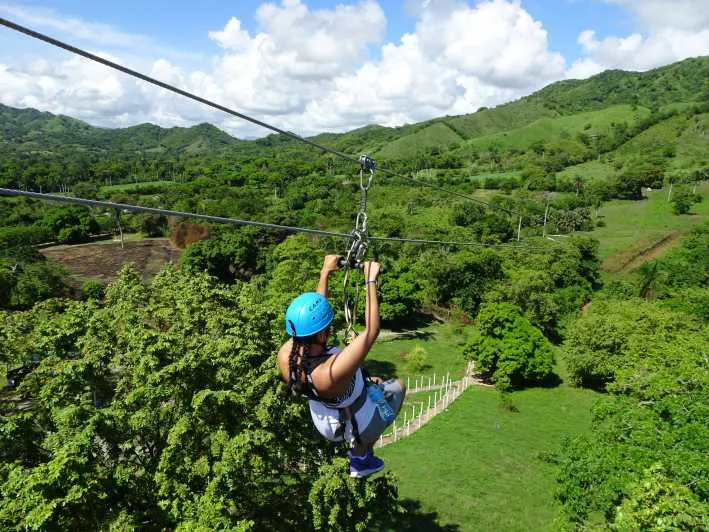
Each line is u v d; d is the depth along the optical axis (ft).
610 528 53.72
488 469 99.91
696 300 180.86
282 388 56.18
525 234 300.20
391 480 62.64
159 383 53.21
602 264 256.32
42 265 204.85
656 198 358.84
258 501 56.18
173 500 49.73
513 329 147.43
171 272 109.29
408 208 352.69
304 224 314.55
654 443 60.80
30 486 40.83
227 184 496.23
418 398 136.15
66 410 50.21
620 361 139.03
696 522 40.68
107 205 15.31
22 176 422.41
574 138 645.92
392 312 191.93
